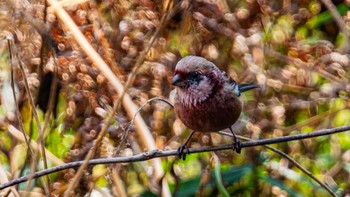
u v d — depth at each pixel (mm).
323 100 12883
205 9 12695
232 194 12023
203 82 9406
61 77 11281
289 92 12992
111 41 11781
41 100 11516
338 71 12836
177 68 9555
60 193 10961
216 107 9375
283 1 13469
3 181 10477
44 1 10898
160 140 11969
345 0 13844
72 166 8516
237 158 12445
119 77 11641
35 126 11805
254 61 12727
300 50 13094
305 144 12938
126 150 11102
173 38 12242
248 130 12484
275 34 13164
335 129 8883
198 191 11039
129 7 11797
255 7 12898
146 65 11734
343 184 12688
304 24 13484
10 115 11555
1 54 11273
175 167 11969
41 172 8469
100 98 11172
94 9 11734
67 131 11641
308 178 12375
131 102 10859
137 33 11750
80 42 10953
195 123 9562
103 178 11805
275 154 12688
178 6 11984
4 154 11820
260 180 12039
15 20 10734
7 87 11531
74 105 11320
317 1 13477
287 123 13273
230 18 12734
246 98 12758
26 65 11258
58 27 11133
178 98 9602
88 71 11133
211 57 12609
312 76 13250
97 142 7680
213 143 12383
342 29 12836
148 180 11414
